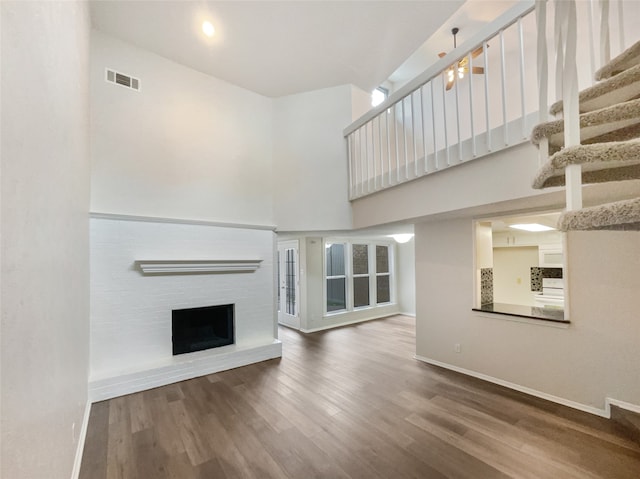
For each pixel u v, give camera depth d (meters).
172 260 3.52
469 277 3.67
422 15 3.39
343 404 2.89
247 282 4.29
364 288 7.37
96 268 3.21
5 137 0.85
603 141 1.60
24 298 1.00
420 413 2.71
